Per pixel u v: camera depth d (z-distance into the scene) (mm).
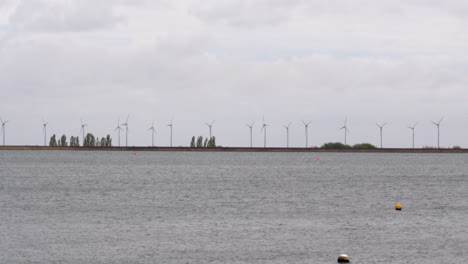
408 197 142125
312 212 110688
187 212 109312
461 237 84625
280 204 123500
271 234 86000
